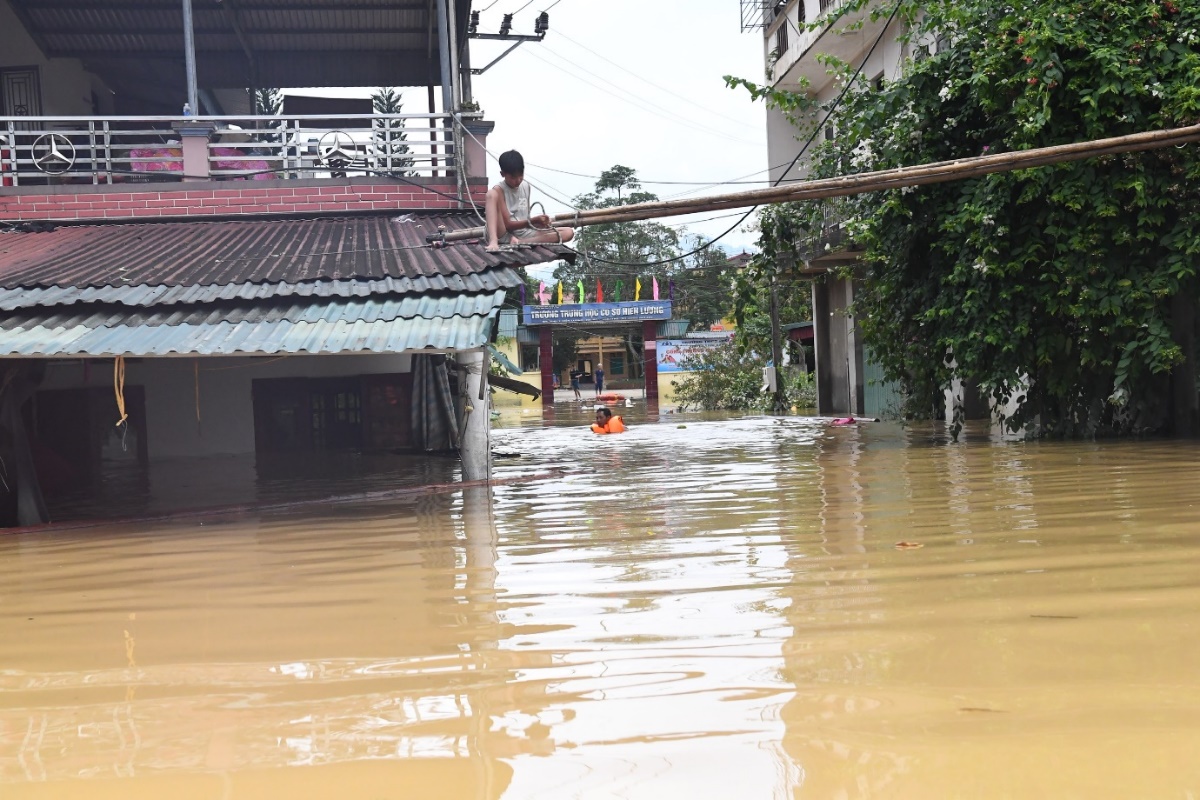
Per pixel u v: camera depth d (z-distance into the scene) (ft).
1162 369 31.09
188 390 46.70
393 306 28.14
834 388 74.08
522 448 47.60
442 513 24.49
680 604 12.71
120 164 52.31
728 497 24.77
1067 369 34.47
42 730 8.92
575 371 183.73
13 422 26.81
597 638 11.19
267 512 26.40
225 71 56.59
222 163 51.08
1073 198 31.68
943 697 8.51
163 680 10.37
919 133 35.58
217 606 14.20
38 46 51.06
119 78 58.80
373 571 16.51
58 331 26.35
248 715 9.07
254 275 30.37
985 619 11.05
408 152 45.83
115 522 25.76
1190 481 22.20
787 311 93.25
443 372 46.60
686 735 7.97
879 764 7.16
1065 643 9.96
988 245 32.96
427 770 7.54
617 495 26.63
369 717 8.84
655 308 130.41
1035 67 31.30
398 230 38.68
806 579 13.84
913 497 22.31
